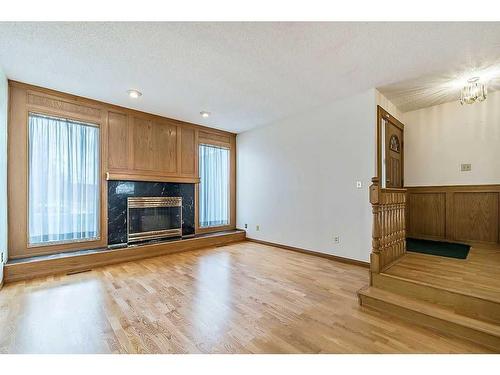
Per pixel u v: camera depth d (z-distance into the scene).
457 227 4.01
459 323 1.83
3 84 2.79
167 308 2.27
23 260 3.05
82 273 3.23
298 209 4.41
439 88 3.39
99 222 3.76
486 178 3.77
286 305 2.34
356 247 3.59
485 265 2.78
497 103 3.68
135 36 2.17
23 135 3.15
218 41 2.26
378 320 2.07
